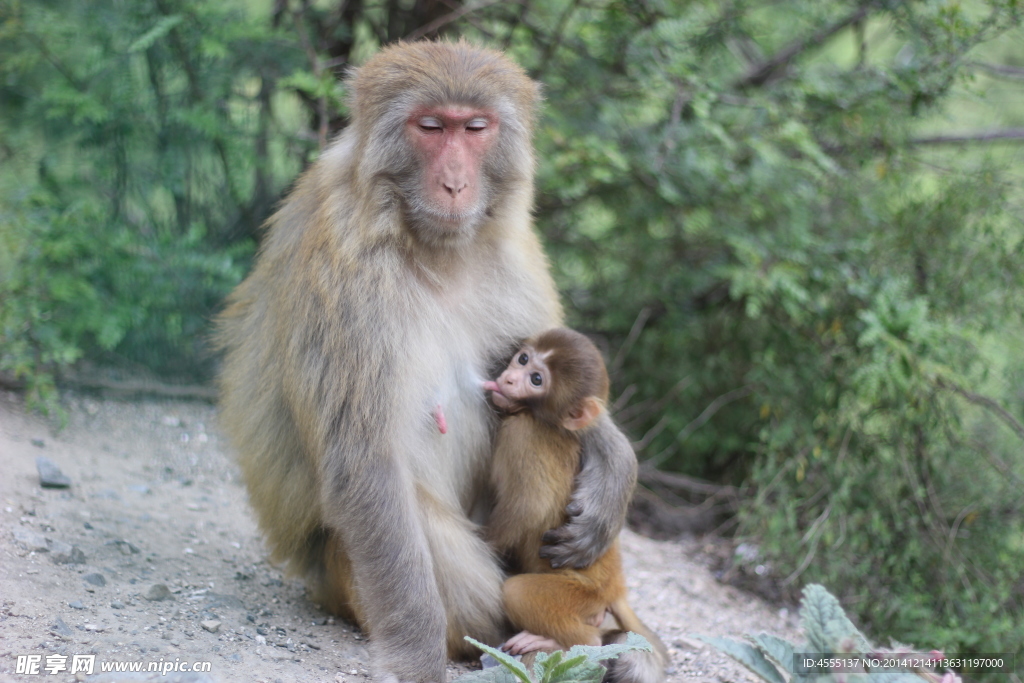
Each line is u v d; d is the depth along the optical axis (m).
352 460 4.21
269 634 4.51
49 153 7.74
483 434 4.79
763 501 7.17
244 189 7.88
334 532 4.72
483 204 4.52
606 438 4.82
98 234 7.25
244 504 6.42
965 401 7.49
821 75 8.11
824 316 7.75
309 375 4.34
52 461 5.88
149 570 4.96
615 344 9.12
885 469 7.19
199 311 7.71
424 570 4.19
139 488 6.15
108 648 3.88
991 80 8.96
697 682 4.86
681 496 8.62
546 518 4.61
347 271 4.29
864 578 6.96
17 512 5.12
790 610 6.65
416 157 4.32
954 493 7.28
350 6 7.98
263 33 7.23
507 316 4.86
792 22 8.73
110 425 7.13
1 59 7.59
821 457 7.14
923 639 6.46
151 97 7.64
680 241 8.60
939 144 8.68
